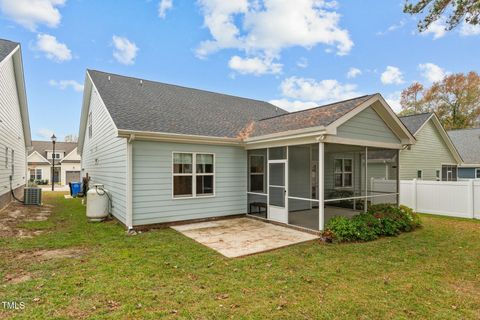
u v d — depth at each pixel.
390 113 8.20
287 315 3.04
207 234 6.94
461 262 4.93
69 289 3.63
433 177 16.52
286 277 4.16
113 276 4.11
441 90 29.81
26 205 12.05
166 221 7.90
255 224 8.25
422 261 4.98
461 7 5.09
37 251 5.39
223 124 9.97
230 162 9.27
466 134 22.61
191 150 8.42
